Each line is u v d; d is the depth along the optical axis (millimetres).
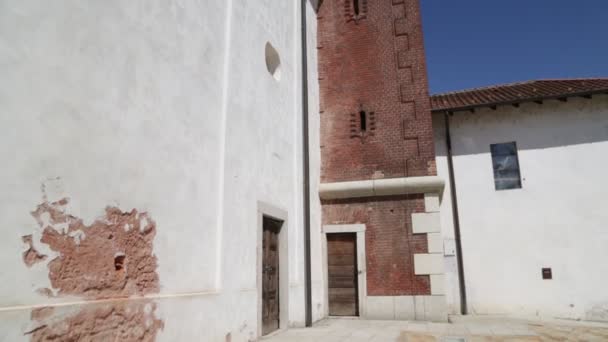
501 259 12008
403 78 12180
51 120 3662
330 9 13438
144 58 4906
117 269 4293
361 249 11297
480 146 12859
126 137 4531
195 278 5578
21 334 3188
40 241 3480
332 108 12562
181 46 5676
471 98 13828
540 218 11945
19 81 3414
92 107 4109
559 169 12062
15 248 3273
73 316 3637
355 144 12094
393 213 11320
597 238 11383
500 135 12758
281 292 8688
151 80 5004
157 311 4664
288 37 10297
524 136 12555
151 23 5074
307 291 9797
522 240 11969
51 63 3705
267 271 8203
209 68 6379
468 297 12008
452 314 11898
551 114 12445
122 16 4590
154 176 4941
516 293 11719
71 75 3902
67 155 3795
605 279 11109
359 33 12938
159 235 4941
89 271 3934
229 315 6238
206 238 5918
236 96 7137
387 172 11633
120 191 4395
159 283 4871
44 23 3668
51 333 3428
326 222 11750
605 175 11641
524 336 8188
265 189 8125
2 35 3312
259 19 8523
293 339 7500
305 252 10016
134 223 4562
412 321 10312
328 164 12148
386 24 12750
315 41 13039
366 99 12336
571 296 11281
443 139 13195
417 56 12219
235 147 6965
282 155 9195
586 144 11969
